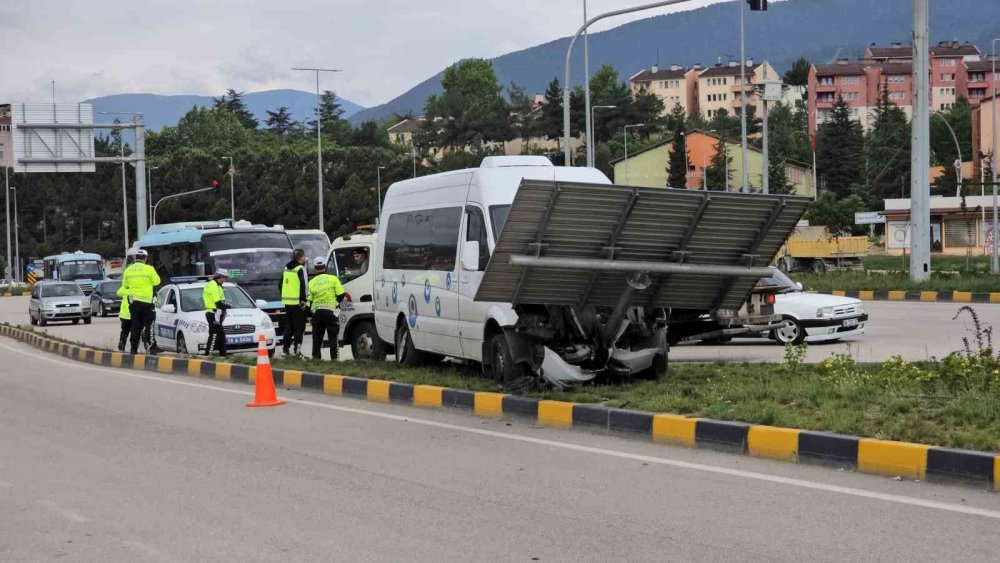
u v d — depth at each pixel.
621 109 126.50
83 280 59.00
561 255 12.69
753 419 10.33
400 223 16.89
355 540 7.29
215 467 9.97
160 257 34.25
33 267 92.56
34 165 41.84
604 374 13.85
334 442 11.25
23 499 8.82
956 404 10.26
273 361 18.70
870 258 60.38
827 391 11.39
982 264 45.97
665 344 14.00
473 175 14.57
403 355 16.89
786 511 7.79
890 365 12.64
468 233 14.48
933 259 55.69
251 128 177.12
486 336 14.02
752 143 114.94
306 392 16.17
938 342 19.73
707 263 13.38
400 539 7.29
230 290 24.92
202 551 7.11
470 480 9.14
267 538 7.39
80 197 106.56
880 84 168.38
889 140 108.94
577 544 7.06
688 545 6.97
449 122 128.62
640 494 8.46
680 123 104.19
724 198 12.83
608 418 11.36
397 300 16.86
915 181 34.44
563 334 13.56
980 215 62.88
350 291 20.06
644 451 10.30
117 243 102.56
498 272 12.64
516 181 14.32
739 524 7.46
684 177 99.00
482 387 13.73
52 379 19.30
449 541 7.21
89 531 7.71
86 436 12.05
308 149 145.62
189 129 151.75
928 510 7.73
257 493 8.81
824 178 112.06
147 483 9.31
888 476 8.92
